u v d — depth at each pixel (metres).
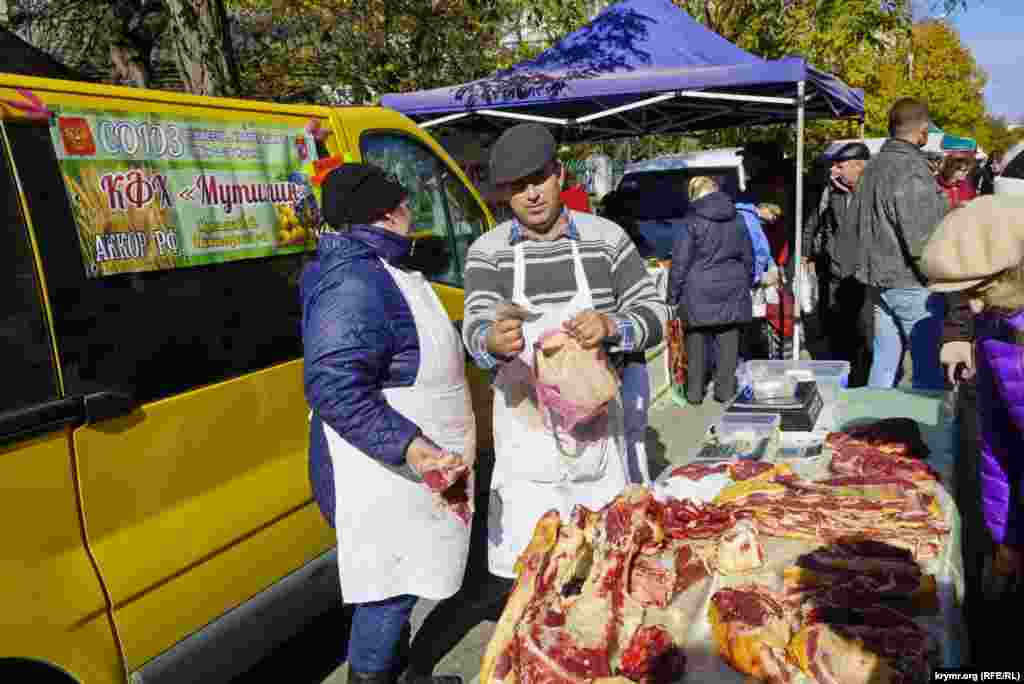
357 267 2.59
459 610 4.13
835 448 3.28
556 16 10.97
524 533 2.94
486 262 3.07
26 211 2.38
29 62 3.42
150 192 2.78
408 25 10.40
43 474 2.28
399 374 2.64
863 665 1.80
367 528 2.65
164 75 9.64
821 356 9.16
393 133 4.30
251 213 3.22
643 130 9.60
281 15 10.44
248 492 2.99
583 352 2.67
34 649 2.21
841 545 2.36
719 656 1.96
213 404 2.87
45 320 2.38
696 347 7.30
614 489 2.95
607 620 1.97
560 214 3.05
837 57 12.46
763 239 8.23
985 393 2.51
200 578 2.74
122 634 2.46
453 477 2.45
